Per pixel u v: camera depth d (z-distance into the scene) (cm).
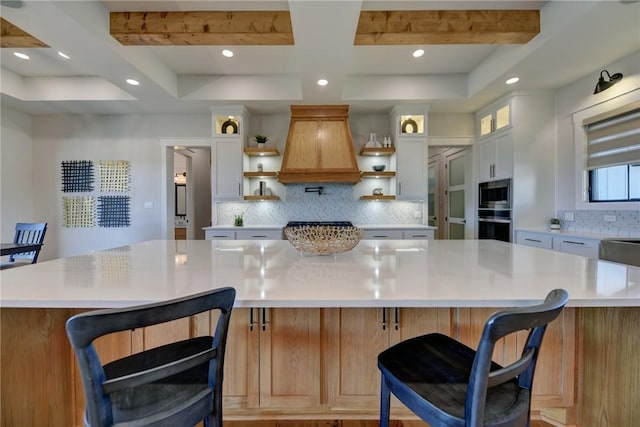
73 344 64
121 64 308
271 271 134
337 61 302
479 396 75
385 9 265
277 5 259
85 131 476
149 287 108
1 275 126
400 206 479
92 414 68
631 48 277
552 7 253
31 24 242
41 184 479
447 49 338
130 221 478
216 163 443
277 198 451
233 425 155
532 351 91
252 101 415
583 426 147
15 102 412
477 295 100
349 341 150
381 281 117
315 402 150
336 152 432
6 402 124
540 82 354
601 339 139
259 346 149
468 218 482
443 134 473
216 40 277
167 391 93
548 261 156
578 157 349
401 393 98
